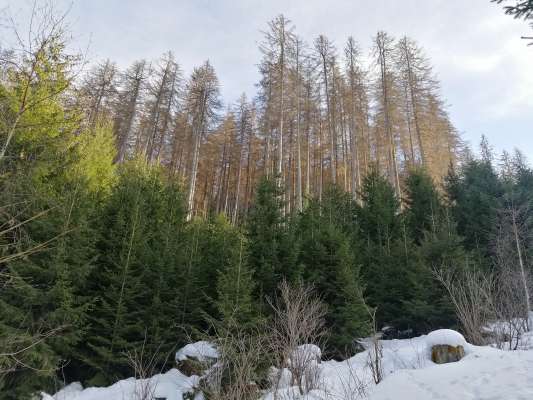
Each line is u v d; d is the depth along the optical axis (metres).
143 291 10.55
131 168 16.81
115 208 12.23
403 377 6.76
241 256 10.59
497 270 13.95
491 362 6.65
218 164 37.47
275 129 28.92
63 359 9.10
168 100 31.50
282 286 10.75
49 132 8.56
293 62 27.52
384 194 17.62
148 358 9.96
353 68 28.97
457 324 11.98
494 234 15.47
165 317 10.39
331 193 19.33
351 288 11.66
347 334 11.33
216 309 11.50
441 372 6.64
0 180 6.50
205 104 30.81
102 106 29.39
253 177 36.38
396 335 13.87
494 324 9.81
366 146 29.75
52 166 10.12
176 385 8.55
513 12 5.85
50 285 9.23
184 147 34.00
